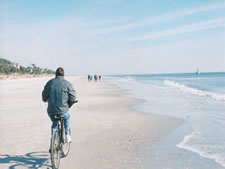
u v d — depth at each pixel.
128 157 4.77
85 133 6.80
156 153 5.01
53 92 4.23
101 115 9.99
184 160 4.58
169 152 5.07
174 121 8.57
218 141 5.92
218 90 24.34
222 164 4.37
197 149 5.27
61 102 4.24
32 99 16.72
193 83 41.00
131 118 9.25
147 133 6.78
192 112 10.72
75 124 8.10
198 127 7.55
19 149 5.36
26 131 7.07
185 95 19.28
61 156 4.86
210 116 9.62
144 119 9.01
